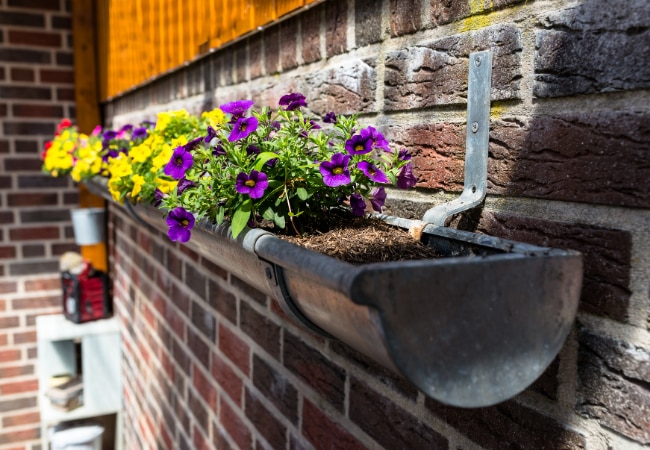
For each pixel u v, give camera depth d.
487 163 0.77
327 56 1.10
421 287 0.51
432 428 0.84
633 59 0.58
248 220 0.87
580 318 0.65
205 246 1.02
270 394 1.33
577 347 0.65
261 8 1.27
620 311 0.60
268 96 1.33
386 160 0.90
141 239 2.52
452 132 0.83
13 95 3.12
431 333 0.52
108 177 1.92
